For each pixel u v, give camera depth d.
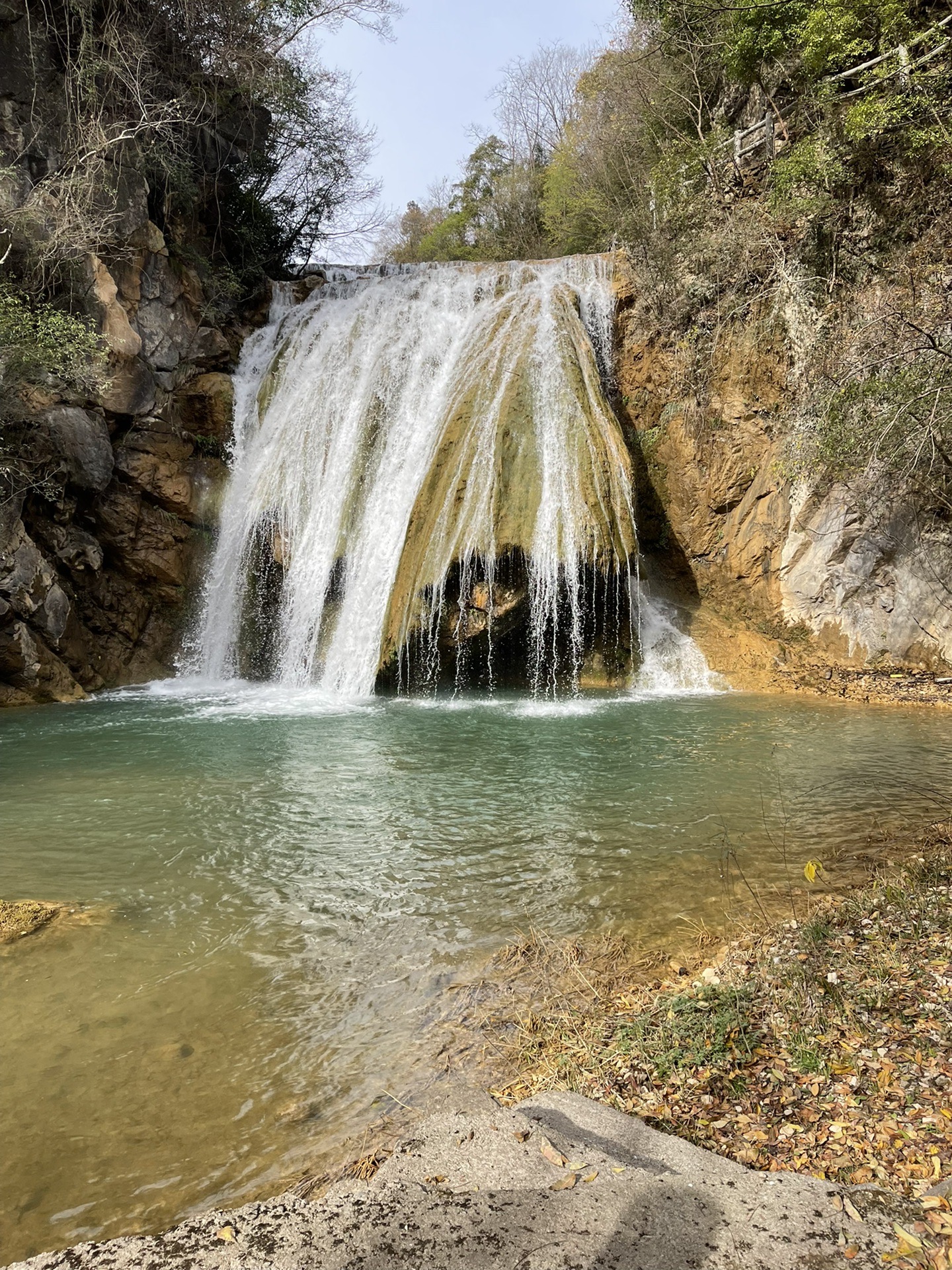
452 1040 4.00
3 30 14.90
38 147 15.35
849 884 5.89
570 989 4.44
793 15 15.24
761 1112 3.11
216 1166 3.13
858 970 4.20
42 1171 3.13
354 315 19.73
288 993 4.52
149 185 18.05
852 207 15.00
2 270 14.35
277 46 20.66
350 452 16.98
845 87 15.02
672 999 4.07
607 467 14.53
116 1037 4.06
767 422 16.22
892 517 14.24
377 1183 2.57
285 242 24.83
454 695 14.57
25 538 13.88
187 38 18.77
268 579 16.91
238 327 20.28
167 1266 2.23
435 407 16.64
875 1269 2.11
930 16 13.80
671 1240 2.24
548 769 9.36
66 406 14.68
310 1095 3.58
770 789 8.45
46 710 13.22
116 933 5.29
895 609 14.46
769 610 16.11
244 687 15.80
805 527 15.42
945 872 5.55
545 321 16.28
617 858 6.57
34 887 6.05
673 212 18.31
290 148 23.52
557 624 14.86
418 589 13.93
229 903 5.77
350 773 9.23
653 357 18.06
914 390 12.24
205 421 18.11
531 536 13.89
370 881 6.14
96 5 16.84
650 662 15.69
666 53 20.75
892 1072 3.25
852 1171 2.70
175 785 8.75
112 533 16.05
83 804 8.10
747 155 17.69
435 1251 2.22
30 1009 4.33
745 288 16.72
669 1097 3.28
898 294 13.69
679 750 10.23
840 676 14.78
